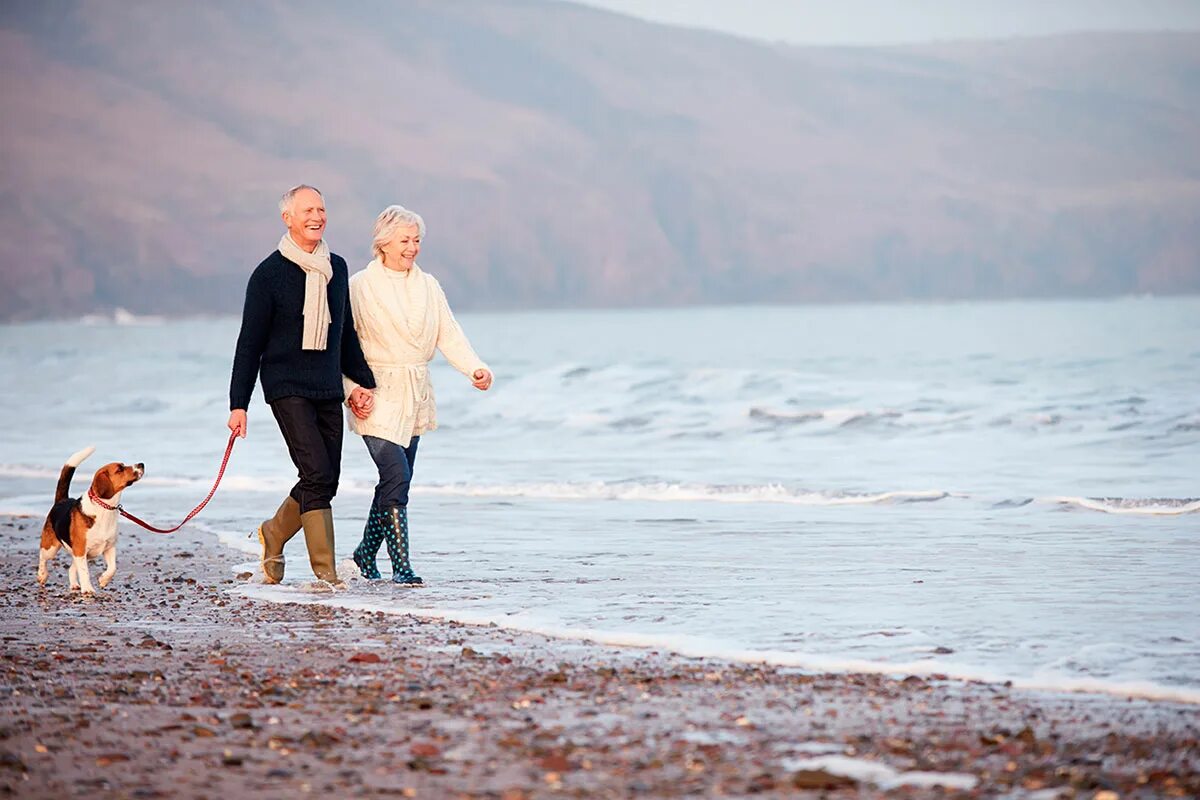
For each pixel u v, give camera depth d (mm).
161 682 10461
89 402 53000
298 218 14883
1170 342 77375
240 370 14977
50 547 16047
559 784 7535
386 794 7387
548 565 16812
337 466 15414
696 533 19609
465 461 32312
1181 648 10945
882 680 10164
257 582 15938
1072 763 7781
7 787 7566
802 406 41969
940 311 176750
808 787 7418
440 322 15852
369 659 11242
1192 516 20016
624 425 39062
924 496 22797
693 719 9000
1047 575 15008
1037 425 34125
